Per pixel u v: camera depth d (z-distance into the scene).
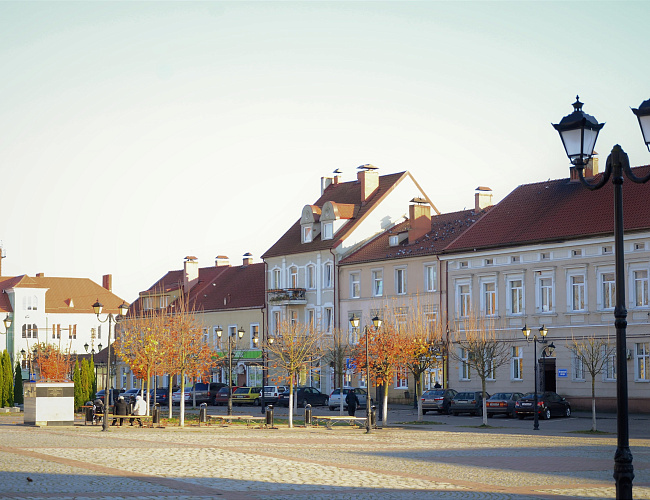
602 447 31.81
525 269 58.72
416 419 52.44
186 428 42.25
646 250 52.34
